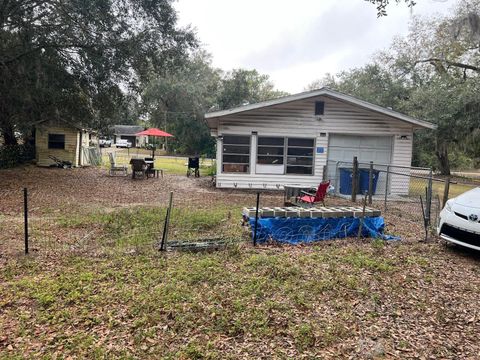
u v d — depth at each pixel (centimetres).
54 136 2153
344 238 659
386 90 2906
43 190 1223
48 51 1430
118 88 1600
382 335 332
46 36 1384
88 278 440
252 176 1411
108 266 486
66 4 1290
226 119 1383
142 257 521
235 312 363
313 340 319
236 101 4188
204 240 598
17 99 1397
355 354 301
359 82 3209
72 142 2173
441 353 305
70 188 1311
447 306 392
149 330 328
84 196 1148
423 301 402
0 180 1382
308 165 1416
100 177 1731
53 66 1419
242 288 418
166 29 1534
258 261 508
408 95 2752
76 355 291
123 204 1023
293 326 340
